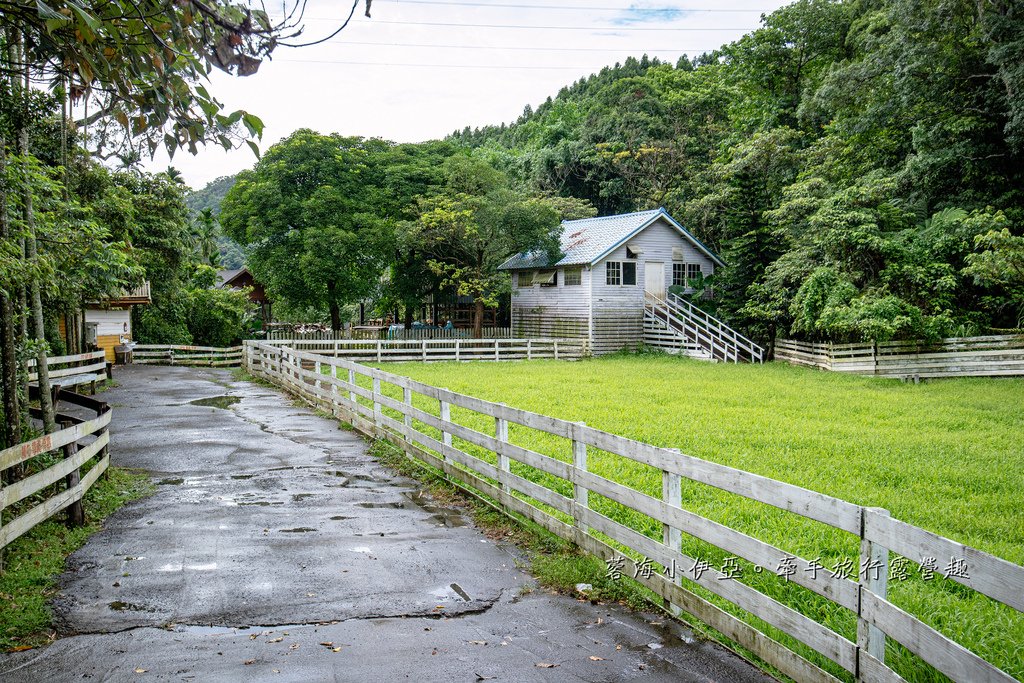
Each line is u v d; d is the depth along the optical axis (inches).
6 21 191.9
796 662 170.2
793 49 1916.8
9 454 233.5
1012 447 471.2
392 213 1552.7
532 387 804.6
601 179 2283.5
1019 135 1008.2
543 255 1486.2
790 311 1126.4
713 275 1433.3
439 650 194.5
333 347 1264.8
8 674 178.4
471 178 1498.5
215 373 1120.8
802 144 1718.8
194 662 185.9
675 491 217.5
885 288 997.2
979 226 995.9
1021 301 965.2
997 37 1008.2
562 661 187.9
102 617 215.5
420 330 1513.3
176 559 268.7
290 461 450.3
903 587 238.4
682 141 2172.7
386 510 340.2
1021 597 116.6
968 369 896.3
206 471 421.7
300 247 1518.2
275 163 1541.6
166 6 175.3
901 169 1267.2
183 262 1378.0
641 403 668.7
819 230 1112.8
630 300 1430.9
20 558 258.7
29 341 369.1
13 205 350.9
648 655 191.8
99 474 362.3
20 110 315.6
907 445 472.1
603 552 252.2
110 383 909.2
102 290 599.8
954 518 311.1
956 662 126.8
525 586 243.9
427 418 420.2
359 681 176.2
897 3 1130.7
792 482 367.2
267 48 185.5
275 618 216.4
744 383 859.4
